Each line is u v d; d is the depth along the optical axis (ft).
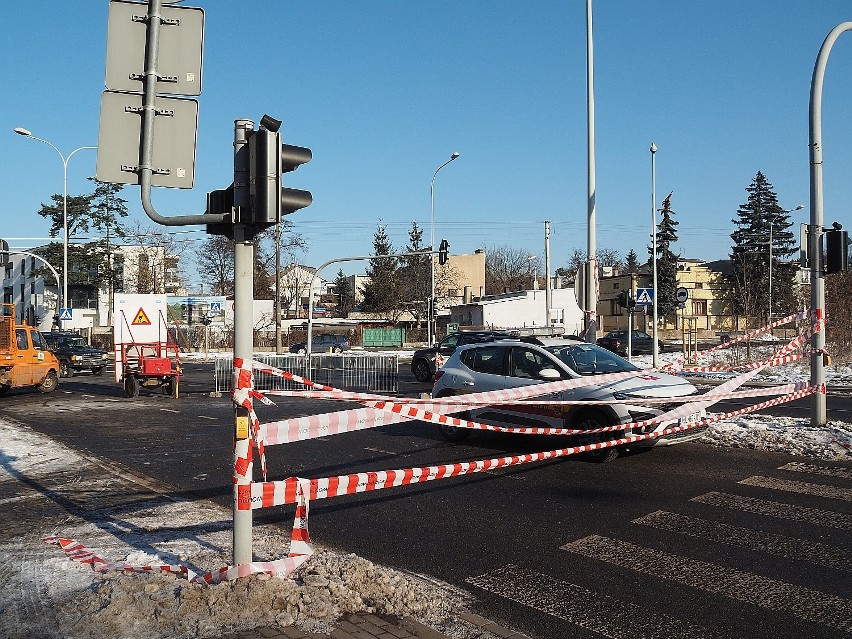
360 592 16.80
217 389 74.59
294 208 16.83
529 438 39.04
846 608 16.43
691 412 33.40
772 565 19.26
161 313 71.36
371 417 23.03
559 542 21.70
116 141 16.78
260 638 14.53
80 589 17.21
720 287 222.07
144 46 16.99
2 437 42.04
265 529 23.53
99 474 31.99
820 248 37.83
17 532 22.79
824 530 22.25
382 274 273.75
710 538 21.68
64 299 135.33
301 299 337.72
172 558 19.76
